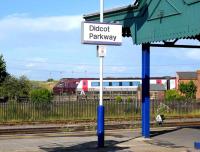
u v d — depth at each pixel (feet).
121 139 60.59
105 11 62.03
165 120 102.78
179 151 48.44
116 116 108.37
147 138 61.11
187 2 49.65
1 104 99.19
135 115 111.65
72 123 91.91
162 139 60.18
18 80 166.20
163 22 53.93
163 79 288.51
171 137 62.64
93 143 55.93
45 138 63.10
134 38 59.41
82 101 109.19
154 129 77.36
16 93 162.91
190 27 49.42
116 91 285.43
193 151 48.42
